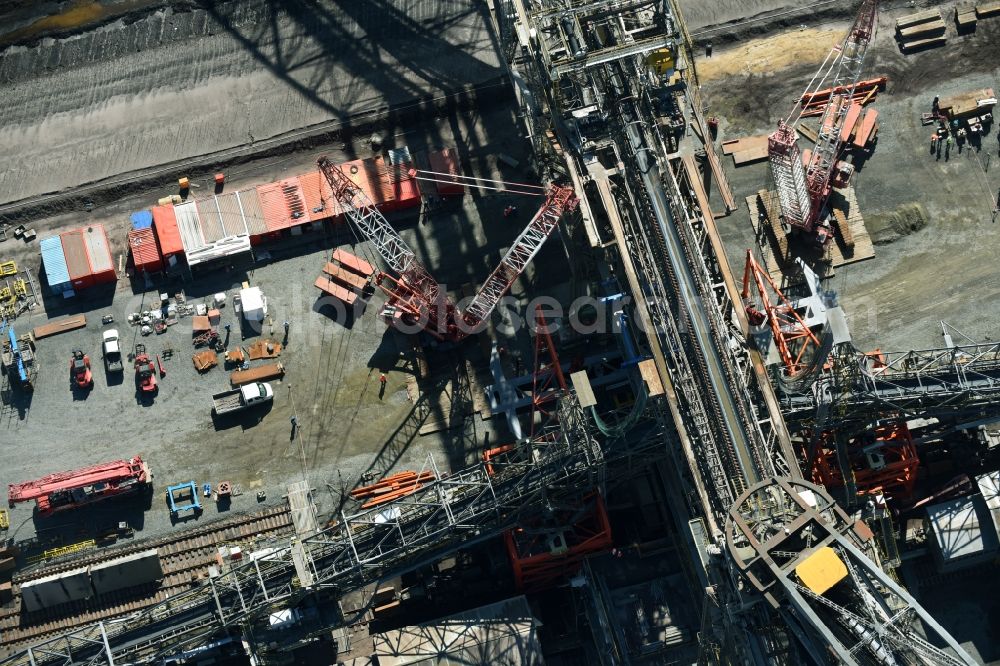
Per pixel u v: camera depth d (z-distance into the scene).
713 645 198.62
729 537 180.88
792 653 184.62
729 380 197.88
